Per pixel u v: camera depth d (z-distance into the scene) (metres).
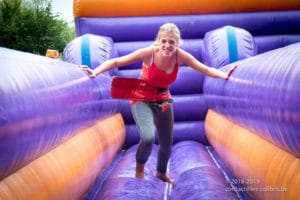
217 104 4.52
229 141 3.81
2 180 1.83
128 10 6.02
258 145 2.88
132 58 3.35
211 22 6.04
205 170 3.89
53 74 2.50
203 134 5.76
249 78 2.87
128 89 3.27
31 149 1.98
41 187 2.12
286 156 2.32
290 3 6.11
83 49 5.18
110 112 4.81
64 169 2.57
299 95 1.82
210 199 3.06
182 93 5.91
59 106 2.41
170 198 3.48
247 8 6.10
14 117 1.68
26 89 1.90
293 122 1.92
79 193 2.99
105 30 6.02
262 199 2.67
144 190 3.36
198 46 5.98
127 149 5.74
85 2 5.98
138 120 3.18
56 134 2.44
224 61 5.00
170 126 3.43
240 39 5.10
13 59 2.09
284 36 6.16
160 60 3.22
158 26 6.02
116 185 3.50
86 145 3.33
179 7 6.03
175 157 4.82
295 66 1.98
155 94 3.27
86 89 3.32
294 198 1.96
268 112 2.31
